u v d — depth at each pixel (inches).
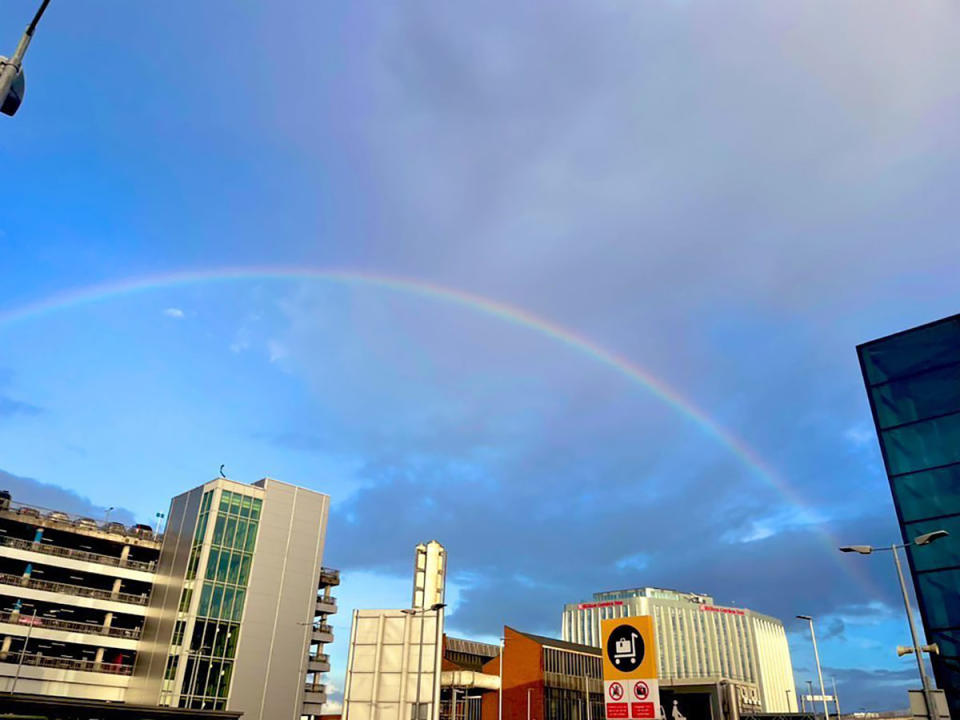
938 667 1167.6
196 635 2859.3
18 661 2689.5
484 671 4357.8
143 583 3245.6
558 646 4325.8
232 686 2883.9
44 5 466.0
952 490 1241.4
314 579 3339.1
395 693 1042.7
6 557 2817.4
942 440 1280.8
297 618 3206.2
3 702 1483.8
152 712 1738.4
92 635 2923.2
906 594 1050.7
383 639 1083.9
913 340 1376.7
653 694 1083.9
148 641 3006.9
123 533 3267.7
